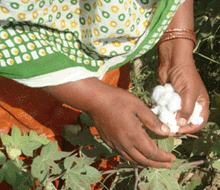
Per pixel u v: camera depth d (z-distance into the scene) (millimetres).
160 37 1166
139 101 1068
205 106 1300
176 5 1038
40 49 1016
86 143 1535
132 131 1062
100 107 1034
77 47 1167
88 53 1188
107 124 1069
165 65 1305
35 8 910
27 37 1008
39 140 1388
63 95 1035
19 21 950
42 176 1231
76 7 1038
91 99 1026
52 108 1426
